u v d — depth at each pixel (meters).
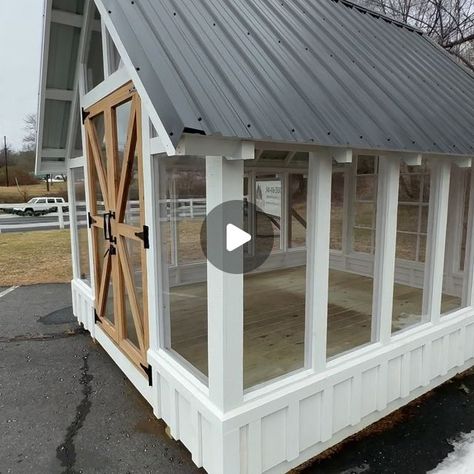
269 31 2.65
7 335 4.62
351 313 3.82
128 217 2.97
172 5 2.29
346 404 2.56
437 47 4.66
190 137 1.55
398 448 2.57
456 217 3.99
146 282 2.72
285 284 4.77
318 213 2.28
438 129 2.60
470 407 3.04
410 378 3.00
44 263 8.81
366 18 4.21
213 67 1.90
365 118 2.21
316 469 2.39
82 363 3.87
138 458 2.50
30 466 2.46
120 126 2.94
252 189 5.17
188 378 2.34
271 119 1.77
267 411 2.13
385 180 2.68
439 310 3.19
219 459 2.03
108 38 3.01
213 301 2.01
